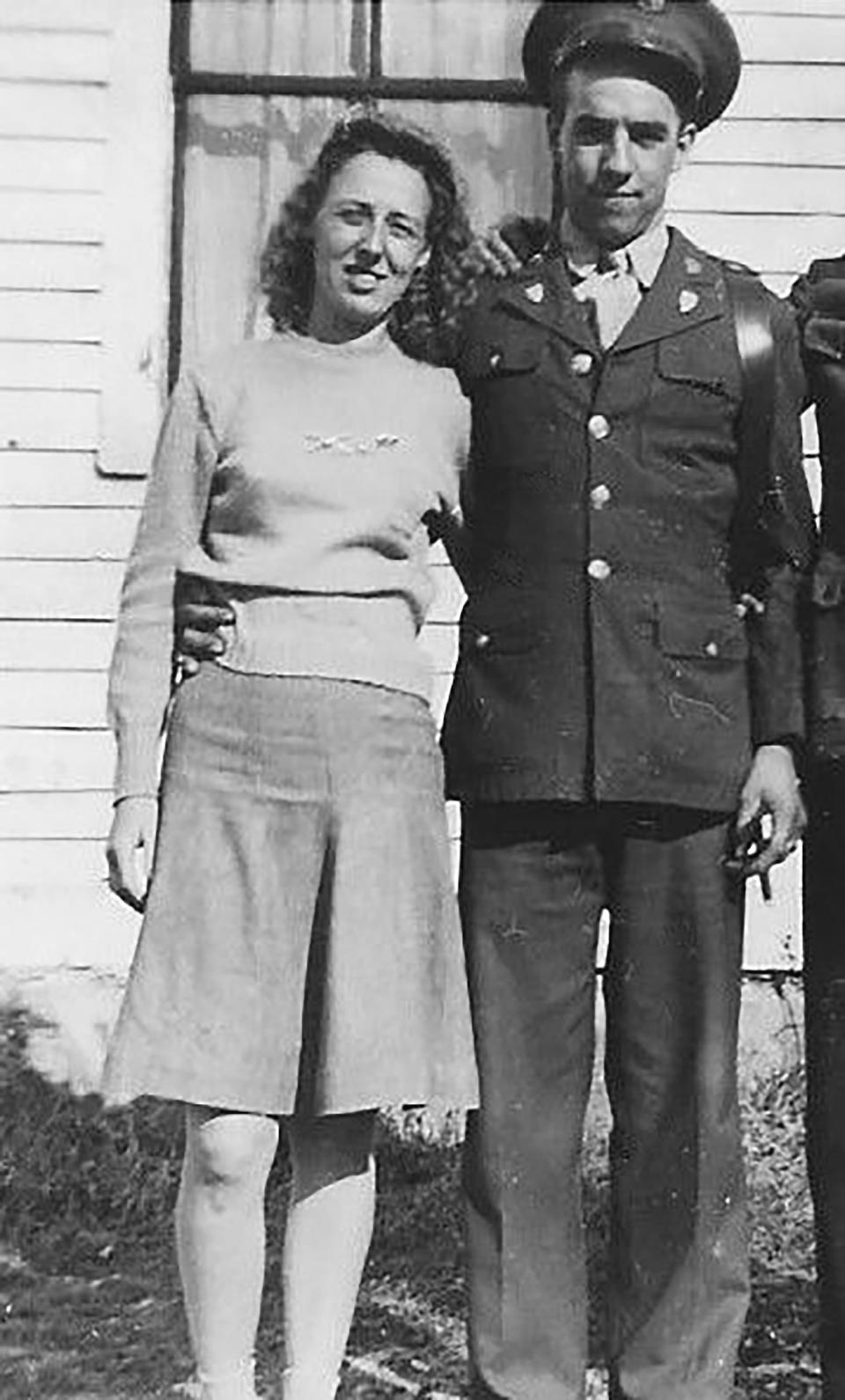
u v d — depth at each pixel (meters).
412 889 3.13
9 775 5.90
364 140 3.25
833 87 6.01
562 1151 3.23
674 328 3.24
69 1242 5.00
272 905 3.09
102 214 6.02
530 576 3.24
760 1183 5.09
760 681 3.29
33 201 6.00
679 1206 3.19
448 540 3.37
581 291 3.28
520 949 3.22
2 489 5.95
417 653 3.22
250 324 6.20
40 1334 4.45
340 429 3.17
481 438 3.28
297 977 3.09
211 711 3.15
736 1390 3.97
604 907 3.28
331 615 3.14
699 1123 3.19
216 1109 3.07
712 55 3.30
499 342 3.26
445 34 6.33
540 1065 3.22
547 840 3.22
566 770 3.16
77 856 5.91
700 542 3.25
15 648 5.92
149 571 3.21
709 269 3.32
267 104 6.27
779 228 6.01
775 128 6.00
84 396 5.98
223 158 6.27
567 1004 3.23
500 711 3.22
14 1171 5.23
